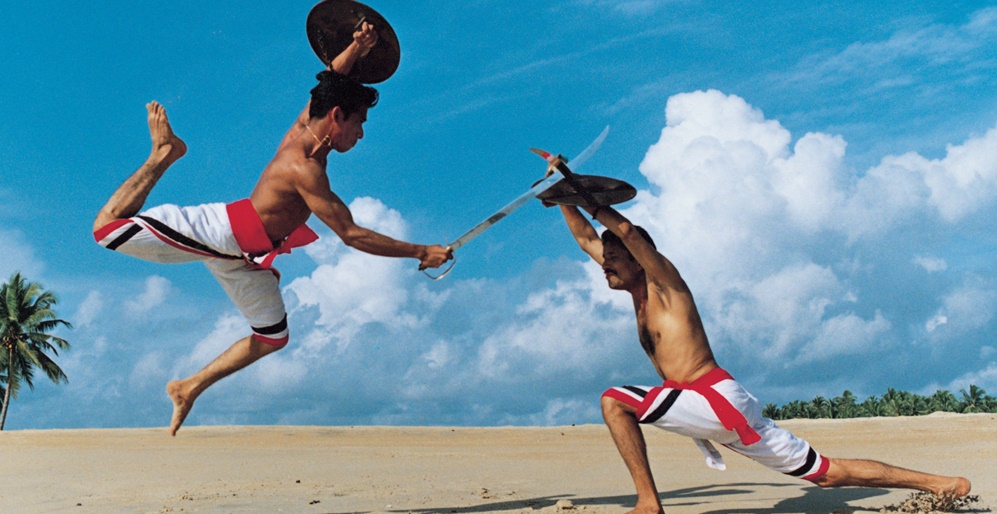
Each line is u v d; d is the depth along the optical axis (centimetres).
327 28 562
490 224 507
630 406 518
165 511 646
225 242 519
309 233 558
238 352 581
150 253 516
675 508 621
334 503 696
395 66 575
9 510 689
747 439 504
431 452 1580
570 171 529
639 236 526
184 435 2159
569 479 930
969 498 556
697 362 522
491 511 625
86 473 1066
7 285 4394
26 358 4428
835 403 9938
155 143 527
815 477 538
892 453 1238
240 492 805
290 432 2267
